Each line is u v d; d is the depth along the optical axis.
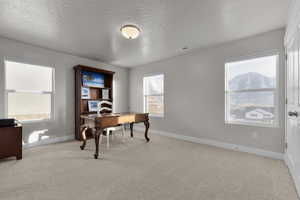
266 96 2.75
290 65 2.05
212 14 2.13
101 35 2.80
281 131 2.53
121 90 5.23
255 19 2.26
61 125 3.73
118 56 4.10
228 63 3.20
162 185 1.80
